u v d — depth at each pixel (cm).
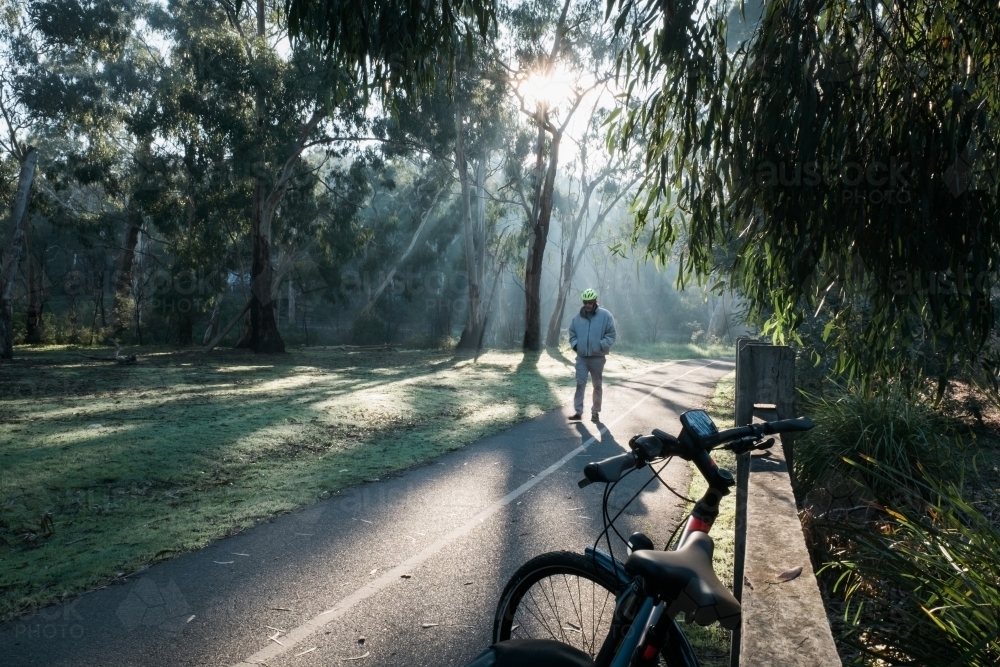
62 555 551
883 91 522
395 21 537
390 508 699
